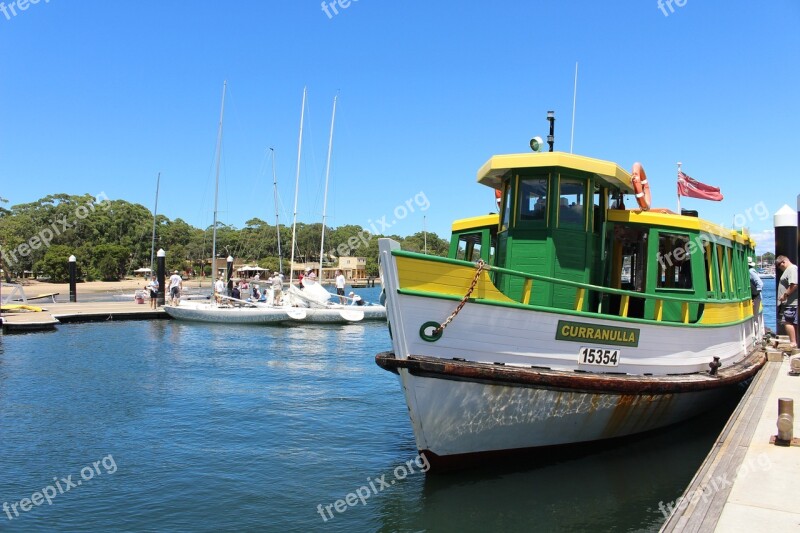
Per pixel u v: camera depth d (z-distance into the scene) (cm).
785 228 1798
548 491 832
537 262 959
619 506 788
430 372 778
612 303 1105
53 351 2170
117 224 9094
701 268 1053
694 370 1062
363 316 3266
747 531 487
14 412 1291
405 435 1127
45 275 7831
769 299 5853
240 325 3114
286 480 889
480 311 820
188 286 8206
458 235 1264
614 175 949
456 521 747
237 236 11025
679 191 1509
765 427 790
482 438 851
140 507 794
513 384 823
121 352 2167
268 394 1477
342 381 1655
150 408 1329
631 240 1134
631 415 958
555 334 868
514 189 986
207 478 897
